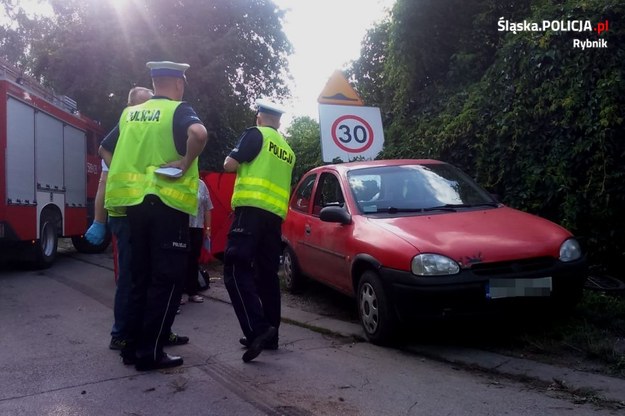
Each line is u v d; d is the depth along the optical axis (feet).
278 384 14.08
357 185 20.95
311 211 23.38
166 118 14.64
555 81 23.88
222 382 14.24
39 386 14.05
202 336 18.63
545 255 16.44
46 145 36.27
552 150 23.58
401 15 32.96
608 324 17.31
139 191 14.39
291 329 19.69
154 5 53.01
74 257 42.60
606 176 22.00
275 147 16.37
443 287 15.58
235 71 55.47
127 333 15.43
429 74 33.86
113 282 29.55
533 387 13.75
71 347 17.39
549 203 23.85
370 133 27.68
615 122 22.08
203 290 26.14
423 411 12.42
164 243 14.53
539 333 17.12
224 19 56.49
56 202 37.68
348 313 21.79
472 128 26.73
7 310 22.84
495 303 15.89
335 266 20.17
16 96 32.17
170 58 51.19
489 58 32.04
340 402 12.96
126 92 50.88
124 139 14.92
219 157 54.85
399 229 17.54
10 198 31.42
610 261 23.24
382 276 16.63
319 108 26.99
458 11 33.04
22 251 34.17
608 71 22.94
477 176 26.30
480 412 12.32
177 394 13.47
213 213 33.35
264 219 16.08
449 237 16.78
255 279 16.83
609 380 13.80
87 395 13.44
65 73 52.44
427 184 20.99
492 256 16.02
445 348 16.69
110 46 52.03
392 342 17.25
